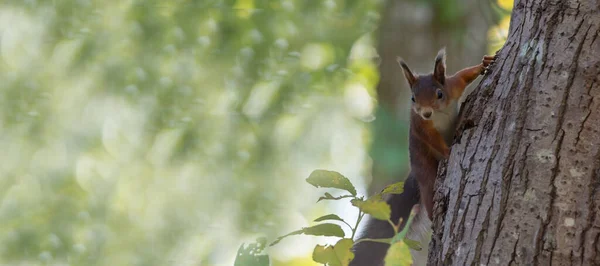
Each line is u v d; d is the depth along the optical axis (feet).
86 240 54.08
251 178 54.19
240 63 52.75
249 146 53.98
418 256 21.99
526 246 13.55
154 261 53.47
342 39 52.11
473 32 34.99
